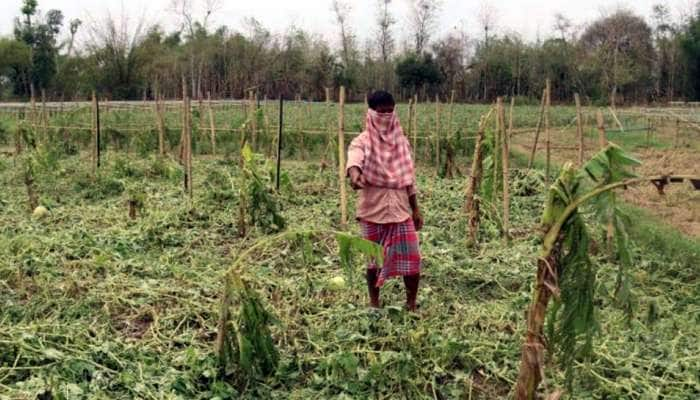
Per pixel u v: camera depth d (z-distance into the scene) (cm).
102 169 1290
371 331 537
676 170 1608
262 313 460
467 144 1706
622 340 524
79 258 715
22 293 602
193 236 830
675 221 1052
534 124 2775
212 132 1600
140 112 2233
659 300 620
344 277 663
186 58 4522
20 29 4506
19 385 421
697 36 4228
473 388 465
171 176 1177
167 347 509
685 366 486
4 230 834
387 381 461
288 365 482
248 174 840
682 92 4372
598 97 4400
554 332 395
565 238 378
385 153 567
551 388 455
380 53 5294
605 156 380
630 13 4928
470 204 789
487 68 4541
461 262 718
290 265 716
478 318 565
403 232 568
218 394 439
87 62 4488
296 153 1739
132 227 864
